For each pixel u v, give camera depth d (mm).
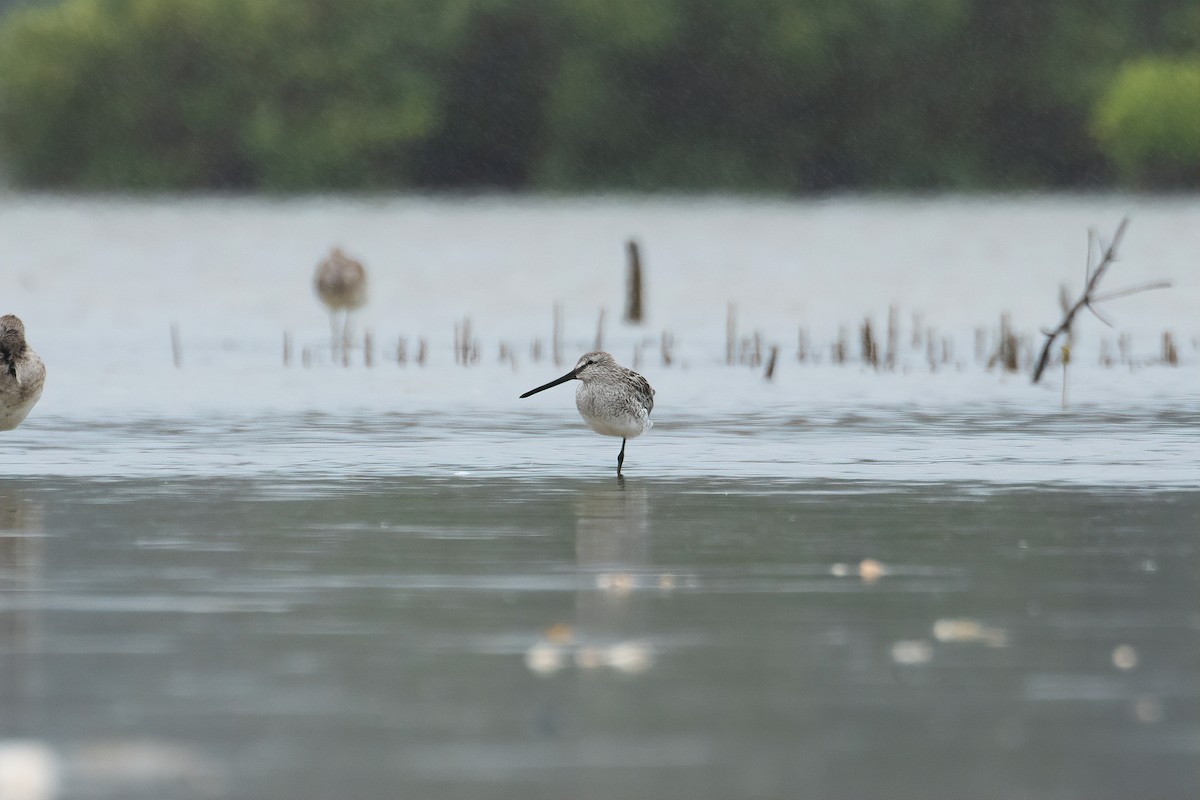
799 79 103438
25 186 107938
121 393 27656
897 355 34438
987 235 74938
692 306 46750
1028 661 11531
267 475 19453
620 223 84688
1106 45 103438
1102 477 19297
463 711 10484
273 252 67812
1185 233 74750
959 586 13773
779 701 10672
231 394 27578
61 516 16812
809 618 12711
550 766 9570
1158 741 9969
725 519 16719
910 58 103562
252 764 9570
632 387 19469
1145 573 14250
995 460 20609
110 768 9484
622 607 13070
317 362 33000
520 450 21500
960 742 9953
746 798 9125
